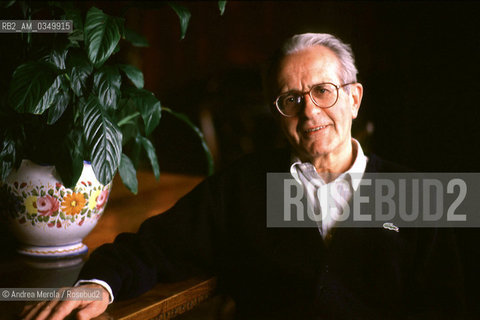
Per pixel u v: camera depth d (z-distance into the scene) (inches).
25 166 53.3
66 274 50.5
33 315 39.4
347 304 48.3
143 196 89.5
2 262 54.2
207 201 53.3
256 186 53.4
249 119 137.8
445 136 123.0
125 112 66.7
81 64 50.3
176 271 50.3
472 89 123.8
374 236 48.9
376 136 136.3
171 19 206.5
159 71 210.1
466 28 143.6
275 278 50.5
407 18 157.9
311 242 49.4
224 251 53.8
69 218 54.7
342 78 50.2
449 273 48.4
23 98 45.9
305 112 49.6
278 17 192.9
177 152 192.2
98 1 192.2
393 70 153.6
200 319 79.9
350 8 173.6
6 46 54.8
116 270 45.1
